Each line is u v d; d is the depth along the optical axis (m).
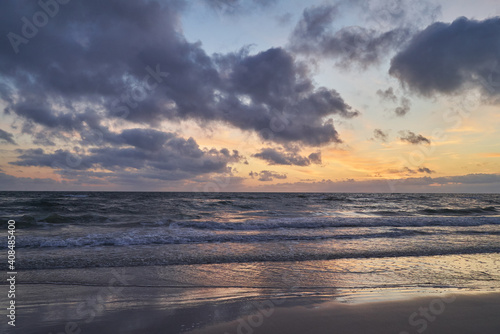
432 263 7.73
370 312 4.12
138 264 7.34
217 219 19.73
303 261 7.88
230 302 4.62
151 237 11.20
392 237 12.22
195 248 9.54
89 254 8.41
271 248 9.61
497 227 16.12
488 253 9.13
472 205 40.28
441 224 17.41
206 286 5.59
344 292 5.20
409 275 6.53
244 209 29.11
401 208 33.03
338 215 23.64
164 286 5.55
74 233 12.50
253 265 7.40
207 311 4.21
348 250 9.34
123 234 11.96
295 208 30.98
